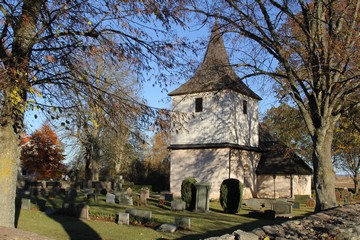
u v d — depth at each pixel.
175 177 36.19
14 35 9.89
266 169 37.19
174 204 22.92
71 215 19.22
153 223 16.78
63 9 9.61
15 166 10.70
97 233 14.69
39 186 36.19
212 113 34.91
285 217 21.36
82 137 39.62
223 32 18.20
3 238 8.73
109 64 11.13
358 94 20.23
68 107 10.55
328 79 15.95
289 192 35.72
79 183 38.50
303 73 17.44
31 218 17.72
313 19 16.58
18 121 10.59
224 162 33.88
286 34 17.33
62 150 43.38
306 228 8.88
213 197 33.81
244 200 30.41
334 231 8.41
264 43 17.45
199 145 34.97
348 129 30.61
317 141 16.52
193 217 20.20
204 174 34.69
